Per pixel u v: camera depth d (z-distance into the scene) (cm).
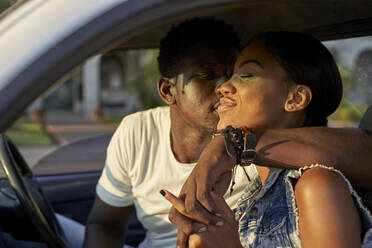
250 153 96
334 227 90
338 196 92
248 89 110
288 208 106
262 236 112
